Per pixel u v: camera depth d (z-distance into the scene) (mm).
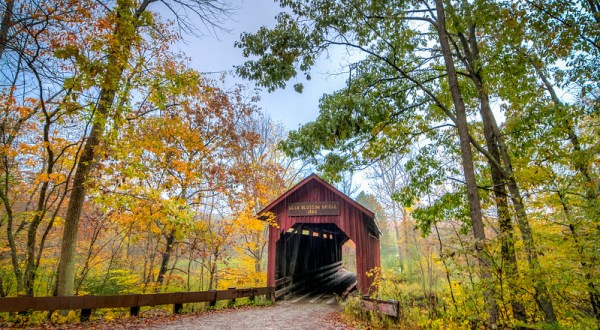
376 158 9609
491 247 4293
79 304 5711
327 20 7828
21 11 5398
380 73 9203
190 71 7844
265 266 17562
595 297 4387
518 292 4297
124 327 5637
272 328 6289
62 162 7590
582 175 5121
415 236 16859
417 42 8781
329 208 11148
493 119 7777
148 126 9297
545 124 6594
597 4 6188
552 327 3961
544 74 9578
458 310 4656
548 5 5883
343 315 8156
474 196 5875
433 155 9336
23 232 9336
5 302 4871
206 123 12219
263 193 15484
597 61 6000
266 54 8273
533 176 5434
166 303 7227
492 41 8297
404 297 7578
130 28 5340
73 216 7145
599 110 5480
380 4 7703
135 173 7316
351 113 7379
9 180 8000
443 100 9531
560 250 4496
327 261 18578
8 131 7180
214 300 8609
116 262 10219
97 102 6242
